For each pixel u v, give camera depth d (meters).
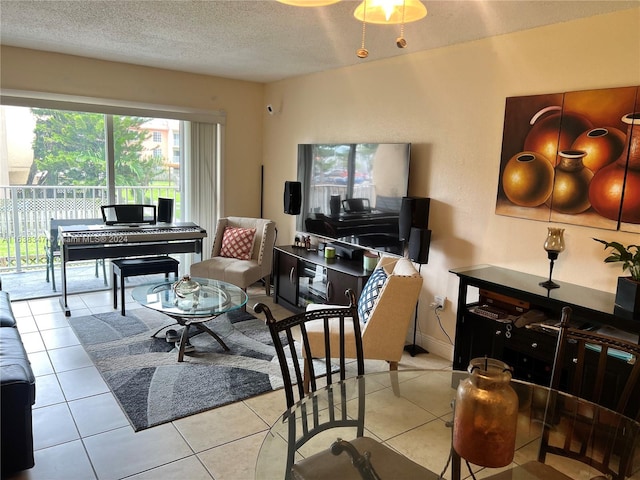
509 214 3.05
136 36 3.54
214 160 5.37
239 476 2.13
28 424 2.08
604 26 2.54
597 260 2.64
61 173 5.43
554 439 1.79
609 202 2.55
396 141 3.86
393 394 2.12
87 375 3.05
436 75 3.48
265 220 4.88
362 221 4.07
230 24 3.11
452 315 3.51
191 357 3.37
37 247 5.58
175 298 3.44
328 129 4.59
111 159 4.90
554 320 2.62
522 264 3.02
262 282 5.51
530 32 2.88
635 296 2.21
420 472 1.62
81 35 3.57
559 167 2.76
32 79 4.20
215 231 5.40
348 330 2.96
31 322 3.96
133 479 2.09
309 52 3.81
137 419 2.55
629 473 1.62
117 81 4.60
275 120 5.39
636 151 2.42
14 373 2.09
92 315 4.16
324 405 1.98
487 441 1.22
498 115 3.10
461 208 3.38
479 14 2.65
